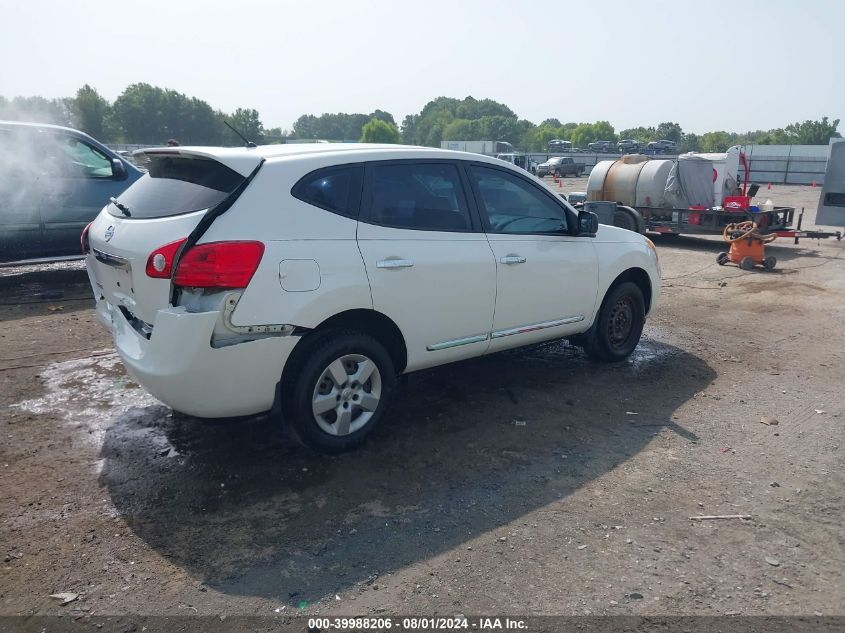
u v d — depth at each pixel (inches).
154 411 190.9
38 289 340.5
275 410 149.4
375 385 164.9
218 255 134.6
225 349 137.2
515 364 236.8
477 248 180.2
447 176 180.1
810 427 187.0
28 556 124.4
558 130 5349.4
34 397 199.9
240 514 138.7
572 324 214.1
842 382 224.2
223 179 146.6
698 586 117.9
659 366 237.5
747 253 453.4
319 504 142.7
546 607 112.0
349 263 152.7
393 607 111.7
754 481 155.6
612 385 217.2
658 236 637.3
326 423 158.2
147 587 116.3
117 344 156.8
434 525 135.6
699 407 200.4
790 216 548.7
